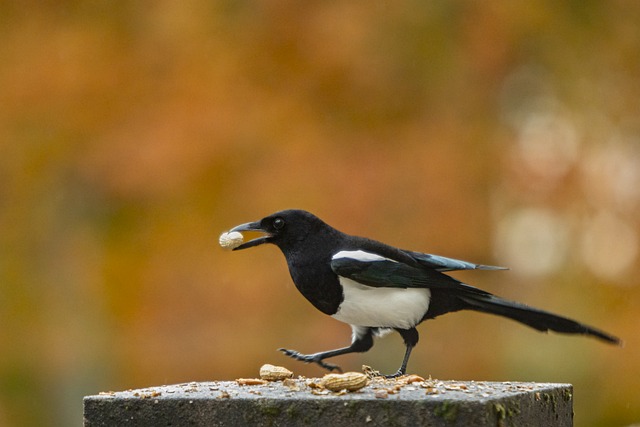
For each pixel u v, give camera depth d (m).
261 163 14.91
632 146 16.20
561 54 16.50
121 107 15.50
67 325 16.30
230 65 15.46
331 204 14.52
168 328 14.75
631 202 15.63
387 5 15.75
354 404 6.61
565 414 7.55
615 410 15.91
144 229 15.19
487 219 15.12
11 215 16.48
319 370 14.48
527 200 15.55
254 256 14.59
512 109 16.62
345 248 8.87
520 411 6.84
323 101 15.63
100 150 15.20
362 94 15.61
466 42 16.03
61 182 16.38
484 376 14.72
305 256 8.88
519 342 15.47
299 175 14.70
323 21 15.54
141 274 15.12
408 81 15.88
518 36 16.11
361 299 8.77
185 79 15.38
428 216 14.70
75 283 16.31
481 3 15.95
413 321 8.88
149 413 6.93
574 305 15.82
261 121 15.05
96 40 15.84
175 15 15.81
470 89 15.93
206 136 14.86
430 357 14.66
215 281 14.61
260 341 14.36
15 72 15.73
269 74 15.55
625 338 15.59
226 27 15.86
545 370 15.68
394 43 15.79
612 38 16.77
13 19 16.27
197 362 14.44
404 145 15.22
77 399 16.30
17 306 16.53
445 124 15.58
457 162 15.11
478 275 15.23
